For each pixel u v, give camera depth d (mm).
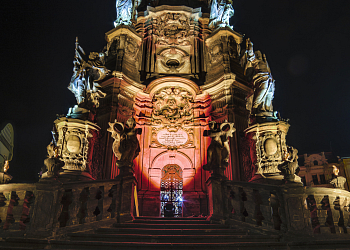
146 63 20109
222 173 9609
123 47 19094
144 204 16344
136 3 21125
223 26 19891
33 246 7055
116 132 10180
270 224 8062
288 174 8352
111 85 17719
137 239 7402
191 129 18281
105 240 7422
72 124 14398
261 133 14375
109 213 8719
